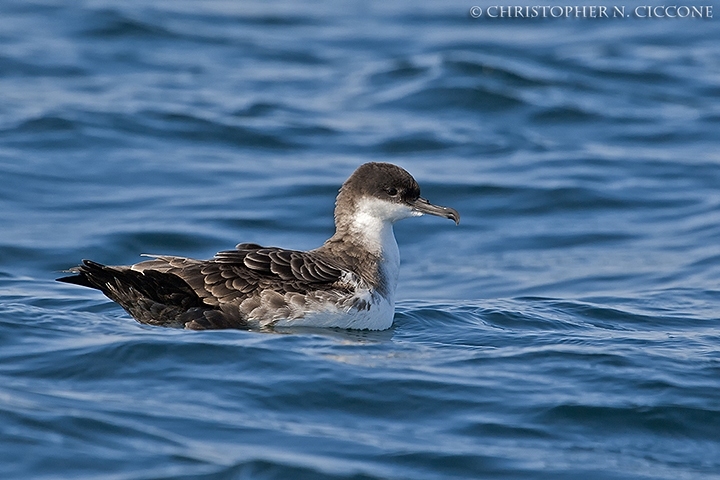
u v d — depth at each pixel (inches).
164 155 885.2
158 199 788.0
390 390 398.0
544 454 354.9
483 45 1359.5
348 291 486.3
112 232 711.7
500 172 872.9
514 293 642.2
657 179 870.4
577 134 1004.6
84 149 874.8
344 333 480.1
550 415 383.2
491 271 692.7
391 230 530.9
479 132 995.9
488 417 381.1
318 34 1448.1
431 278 682.8
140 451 337.4
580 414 384.2
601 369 430.0
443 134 975.0
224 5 1589.6
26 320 464.1
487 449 355.6
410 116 1039.0
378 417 379.6
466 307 557.6
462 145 948.0
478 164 898.7
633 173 884.0
